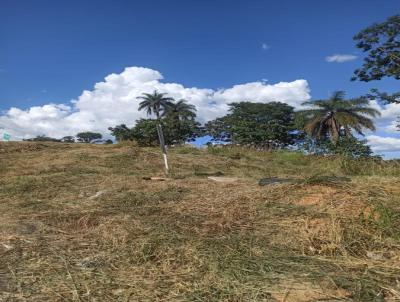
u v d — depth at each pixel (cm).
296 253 404
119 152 1517
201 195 677
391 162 1091
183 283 348
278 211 505
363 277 345
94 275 376
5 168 1208
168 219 529
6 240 489
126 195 727
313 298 314
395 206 468
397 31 3042
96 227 528
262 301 312
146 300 324
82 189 843
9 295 339
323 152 2261
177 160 1438
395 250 400
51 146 1775
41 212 642
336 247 405
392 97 3152
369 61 3234
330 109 3566
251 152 2084
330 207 488
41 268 398
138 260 405
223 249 412
